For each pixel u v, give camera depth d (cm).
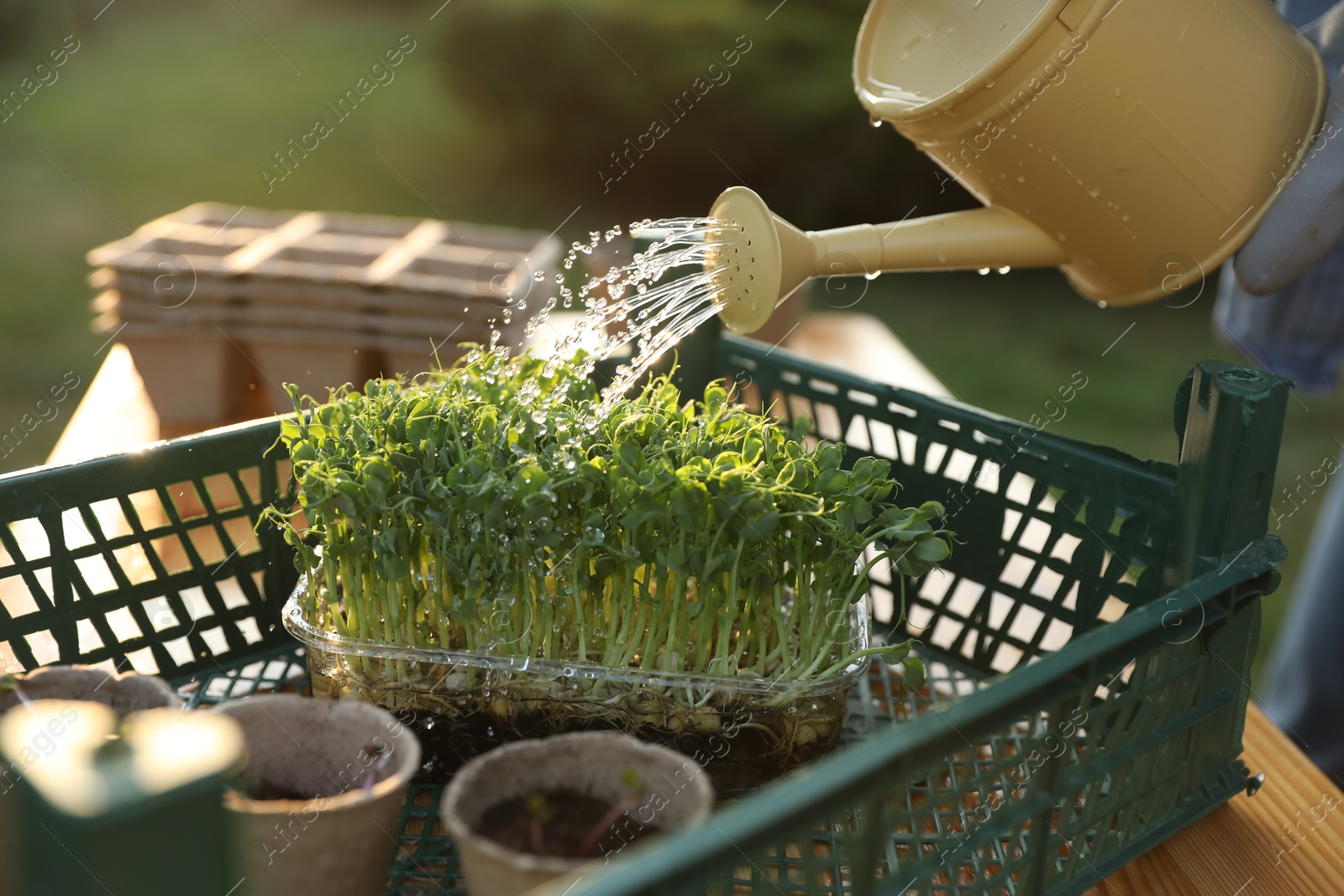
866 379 136
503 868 70
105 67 698
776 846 96
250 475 167
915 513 103
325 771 86
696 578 100
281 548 121
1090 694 84
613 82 512
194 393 188
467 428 105
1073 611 119
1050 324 485
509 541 99
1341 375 438
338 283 179
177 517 113
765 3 501
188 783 51
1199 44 96
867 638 105
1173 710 99
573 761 80
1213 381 98
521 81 523
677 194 536
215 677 119
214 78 682
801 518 99
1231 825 107
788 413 147
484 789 78
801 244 102
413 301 178
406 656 100
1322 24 116
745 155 514
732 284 105
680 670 102
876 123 112
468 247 209
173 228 207
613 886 55
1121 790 93
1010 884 95
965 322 482
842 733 117
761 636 105
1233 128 100
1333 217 107
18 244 461
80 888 50
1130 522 112
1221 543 99
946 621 137
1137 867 101
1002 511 125
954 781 103
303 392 186
